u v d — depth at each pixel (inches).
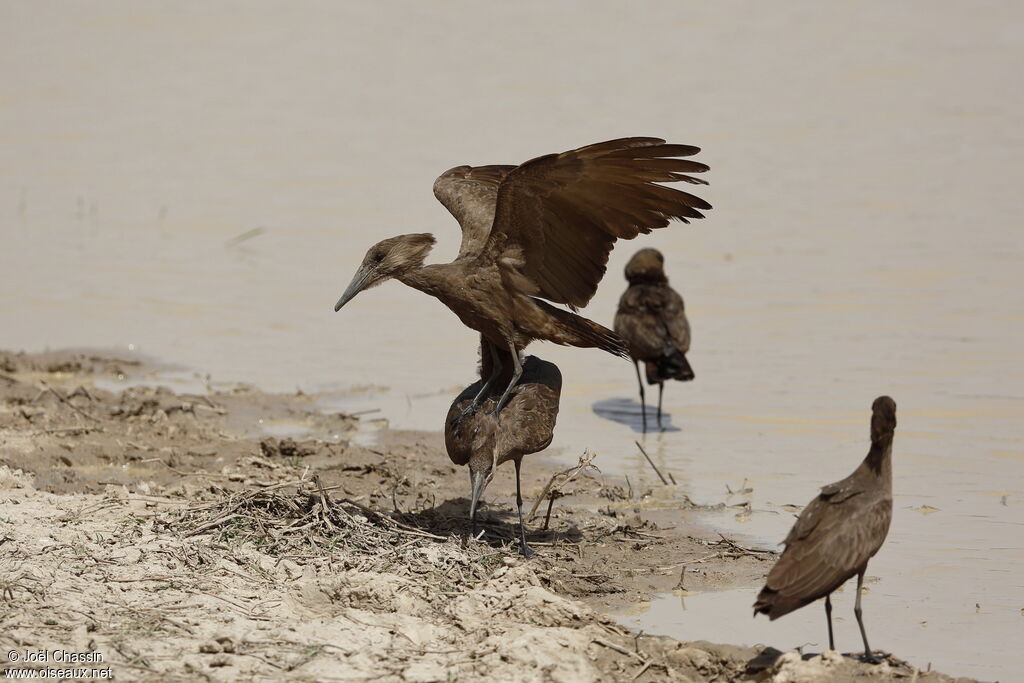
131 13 2010.3
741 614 398.9
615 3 1962.4
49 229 1052.5
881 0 1923.0
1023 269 868.6
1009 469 539.8
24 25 1926.7
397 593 378.3
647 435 611.2
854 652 369.7
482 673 332.2
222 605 362.0
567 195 412.2
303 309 848.9
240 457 538.9
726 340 758.5
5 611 346.9
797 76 1502.2
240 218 1073.5
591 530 472.7
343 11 1995.6
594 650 359.3
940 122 1300.4
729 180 1125.7
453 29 1841.8
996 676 354.0
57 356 726.5
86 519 424.2
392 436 594.2
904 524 478.9
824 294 835.4
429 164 1208.2
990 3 1870.1
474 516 427.8
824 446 583.2
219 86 1577.3
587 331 442.3
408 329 812.6
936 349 720.3
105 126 1413.6
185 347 762.2
